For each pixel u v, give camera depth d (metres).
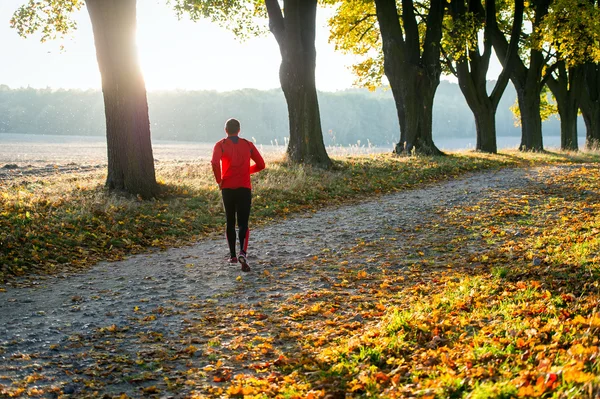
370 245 8.97
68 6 16.00
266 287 6.72
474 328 4.60
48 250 8.33
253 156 7.68
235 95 146.12
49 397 3.80
